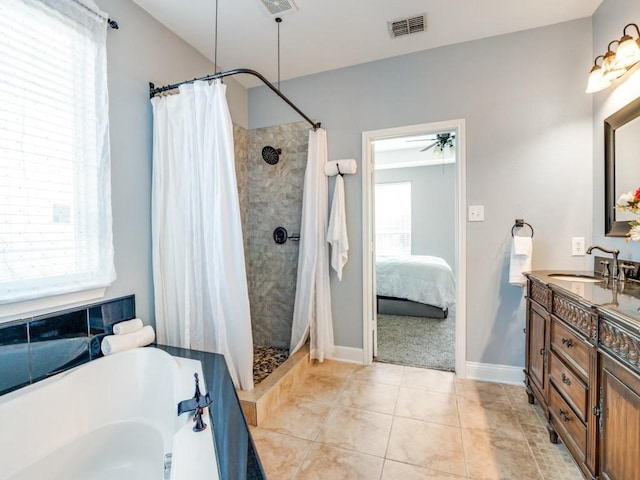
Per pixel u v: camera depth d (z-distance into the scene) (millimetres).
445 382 2434
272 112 3064
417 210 6391
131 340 1769
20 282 1419
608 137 1950
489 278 2424
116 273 1843
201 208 1934
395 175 6523
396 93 2637
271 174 3072
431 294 4184
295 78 2957
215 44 2436
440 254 6250
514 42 2324
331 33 2318
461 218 2469
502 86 2359
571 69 2211
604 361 1195
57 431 1373
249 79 2967
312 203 2734
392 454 1652
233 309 1912
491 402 2133
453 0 1988
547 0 1999
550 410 1716
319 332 2740
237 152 2988
